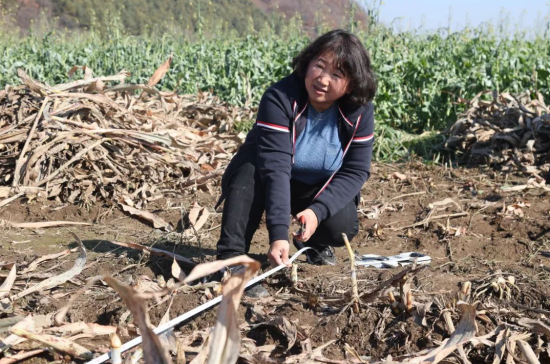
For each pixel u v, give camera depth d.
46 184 4.98
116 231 4.40
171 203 5.06
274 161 2.97
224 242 3.17
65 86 5.73
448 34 11.94
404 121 9.15
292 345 2.59
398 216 4.91
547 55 11.71
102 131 5.37
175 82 10.38
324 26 13.11
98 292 3.17
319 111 3.03
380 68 9.13
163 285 3.13
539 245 4.07
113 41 12.25
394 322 2.76
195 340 2.67
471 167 6.75
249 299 3.01
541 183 5.75
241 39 14.32
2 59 11.90
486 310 2.80
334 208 3.06
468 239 4.23
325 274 3.35
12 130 5.30
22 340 2.47
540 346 2.57
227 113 7.44
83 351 2.44
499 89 9.57
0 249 3.89
